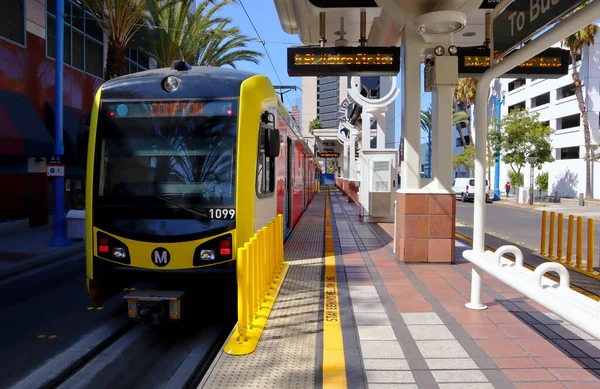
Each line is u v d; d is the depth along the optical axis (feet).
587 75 104.12
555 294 11.68
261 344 14.92
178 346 16.84
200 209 17.25
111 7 48.65
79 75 55.93
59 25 38.58
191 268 17.04
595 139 104.53
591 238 26.91
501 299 20.06
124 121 18.24
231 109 18.04
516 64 14.94
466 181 112.27
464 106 143.74
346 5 29.40
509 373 12.78
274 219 23.50
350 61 29.01
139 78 18.80
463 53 29.04
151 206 17.35
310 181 88.33
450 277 24.18
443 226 27.35
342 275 24.72
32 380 14.10
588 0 10.94
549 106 120.57
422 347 14.66
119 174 17.87
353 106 81.76
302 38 39.01
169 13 55.52
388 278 24.00
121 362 15.43
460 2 22.65
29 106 45.83
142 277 17.22
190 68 19.56
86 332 18.42
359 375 12.69
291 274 25.00
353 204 78.95
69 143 49.93
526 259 31.68
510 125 99.76
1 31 43.65
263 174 21.07
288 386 12.11
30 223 49.39
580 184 107.86
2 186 45.70
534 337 15.51
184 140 17.92
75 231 40.06
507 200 114.11
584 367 13.16
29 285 26.45
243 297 14.94
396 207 29.71
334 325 16.67
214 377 12.64
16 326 19.16
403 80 27.94
